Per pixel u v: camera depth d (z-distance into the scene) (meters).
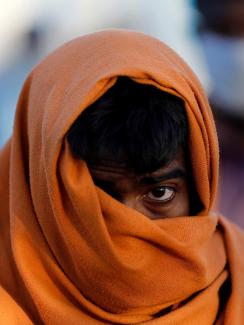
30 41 12.02
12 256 5.00
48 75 4.97
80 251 4.55
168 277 4.62
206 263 4.79
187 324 4.74
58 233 4.71
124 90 4.45
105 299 4.64
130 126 4.34
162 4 12.25
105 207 4.46
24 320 4.82
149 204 4.68
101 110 4.38
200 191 4.79
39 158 4.80
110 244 4.43
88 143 4.36
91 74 4.56
